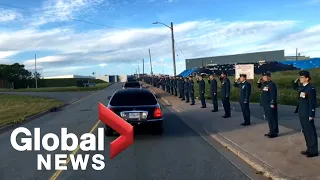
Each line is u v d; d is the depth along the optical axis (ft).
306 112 26.09
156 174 23.86
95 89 202.18
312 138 26.03
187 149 32.17
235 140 34.35
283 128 38.65
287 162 24.81
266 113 34.45
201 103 74.64
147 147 33.24
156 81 183.01
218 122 47.16
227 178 22.63
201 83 67.21
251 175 23.27
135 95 39.68
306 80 26.43
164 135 39.99
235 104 72.74
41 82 365.81
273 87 33.94
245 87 42.65
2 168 26.76
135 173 24.23
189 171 24.50
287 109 59.52
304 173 22.06
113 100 39.60
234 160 27.66
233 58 273.54
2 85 309.83
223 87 50.88
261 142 32.12
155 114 37.93
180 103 81.71
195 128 45.24
